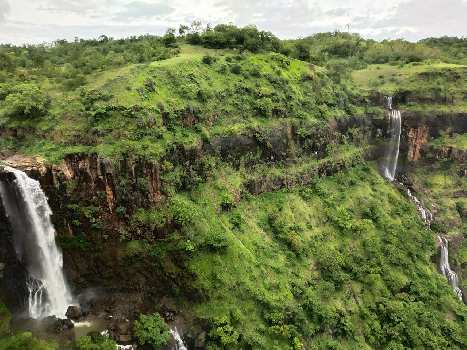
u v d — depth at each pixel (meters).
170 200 36.72
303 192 49.47
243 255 38.00
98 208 34.16
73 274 35.09
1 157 34.31
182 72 45.81
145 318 33.19
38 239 33.06
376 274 44.94
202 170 41.06
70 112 37.41
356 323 41.06
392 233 50.38
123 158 34.88
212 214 39.38
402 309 42.84
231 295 35.59
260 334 35.06
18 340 28.58
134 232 35.12
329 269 42.84
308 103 55.06
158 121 38.53
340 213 49.41
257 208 44.78
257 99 49.78
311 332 37.12
